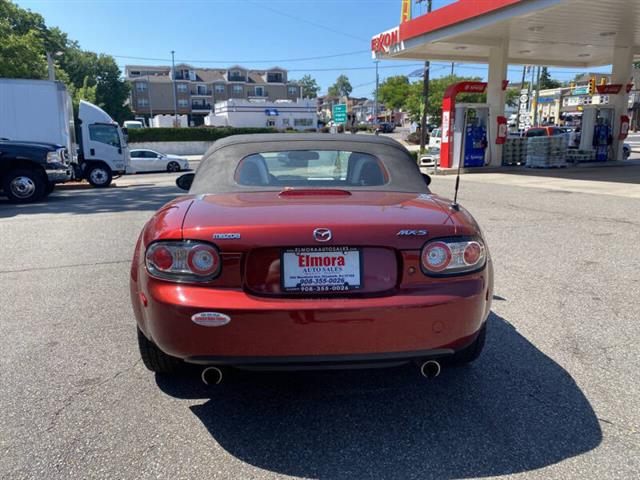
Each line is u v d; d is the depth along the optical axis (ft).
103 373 11.15
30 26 132.57
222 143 12.37
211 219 8.62
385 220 8.53
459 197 38.47
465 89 61.31
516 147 67.56
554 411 9.52
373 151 12.05
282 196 10.17
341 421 9.34
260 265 8.30
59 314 14.78
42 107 53.57
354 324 8.09
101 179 61.77
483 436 8.79
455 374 11.04
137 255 9.62
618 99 70.79
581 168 63.36
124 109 243.40
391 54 69.97
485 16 51.03
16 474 7.80
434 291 8.40
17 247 23.53
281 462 8.15
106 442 8.64
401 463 8.11
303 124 228.22
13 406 9.77
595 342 12.48
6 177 41.11
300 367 8.30
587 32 58.59
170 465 8.05
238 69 305.94
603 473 7.77
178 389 10.48
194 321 8.07
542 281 17.34
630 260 19.79
